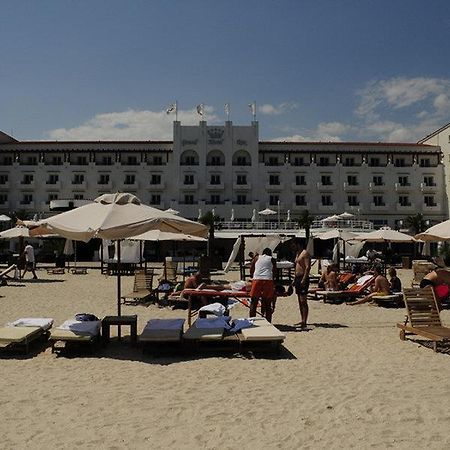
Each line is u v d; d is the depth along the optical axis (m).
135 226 10.11
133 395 7.30
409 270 41.72
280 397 7.20
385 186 70.00
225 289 14.20
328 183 70.25
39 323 10.93
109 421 6.24
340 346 10.75
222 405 6.85
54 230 10.03
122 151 69.81
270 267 12.50
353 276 22.67
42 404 6.89
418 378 8.20
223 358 9.66
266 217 69.00
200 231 11.80
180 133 69.81
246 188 69.38
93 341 10.09
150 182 69.88
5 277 29.23
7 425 6.11
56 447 5.45
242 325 10.63
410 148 71.12
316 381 8.05
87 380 8.12
